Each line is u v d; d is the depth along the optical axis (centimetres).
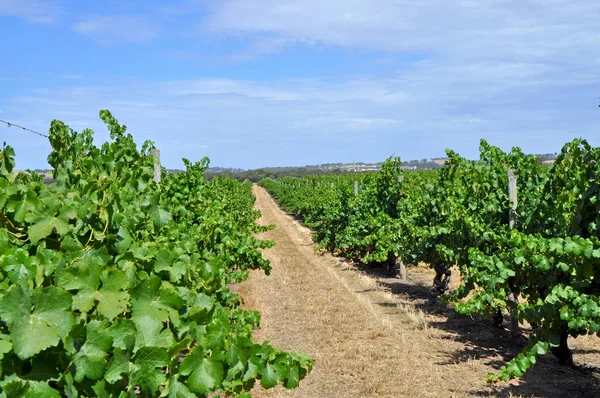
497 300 705
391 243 1226
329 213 1850
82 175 450
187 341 260
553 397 581
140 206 434
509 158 825
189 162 863
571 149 633
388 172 1449
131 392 228
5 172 358
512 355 736
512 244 680
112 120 711
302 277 1390
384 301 1091
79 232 306
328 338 816
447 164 1038
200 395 270
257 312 602
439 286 1040
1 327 191
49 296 196
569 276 618
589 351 754
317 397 595
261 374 307
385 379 643
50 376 199
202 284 376
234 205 1655
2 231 255
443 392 603
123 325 227
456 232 862
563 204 663
